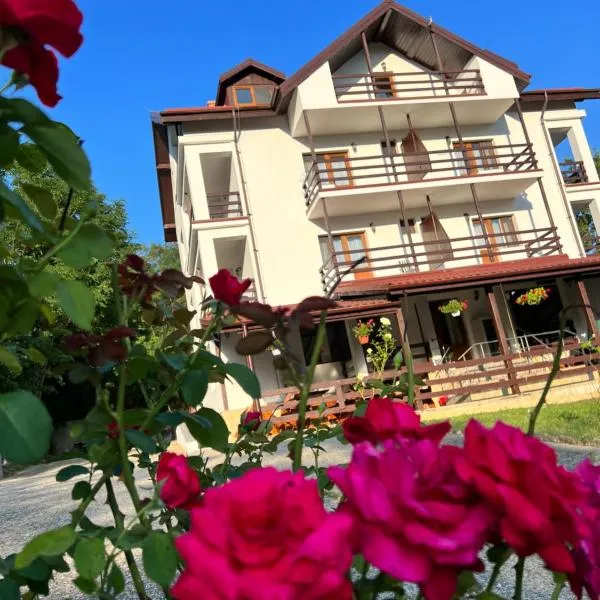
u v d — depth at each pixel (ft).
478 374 37.99
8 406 2.12
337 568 1.66
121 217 59.06
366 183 48.24
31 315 2.65
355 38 47.85
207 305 3.65
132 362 3.63
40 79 2.47
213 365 3.48
